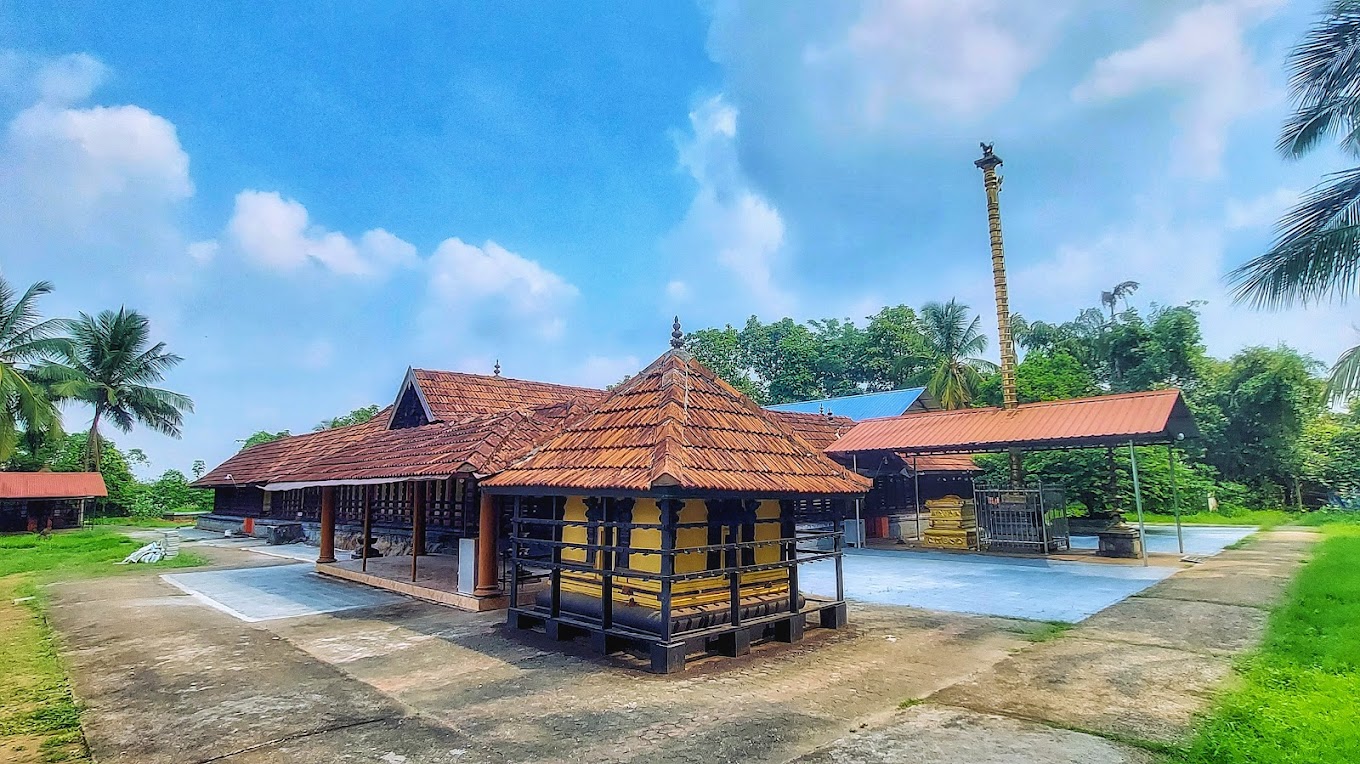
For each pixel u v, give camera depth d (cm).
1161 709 559
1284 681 606
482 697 622
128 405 3781
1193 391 3275
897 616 954
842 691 622
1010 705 578
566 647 790
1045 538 1675
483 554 1059
